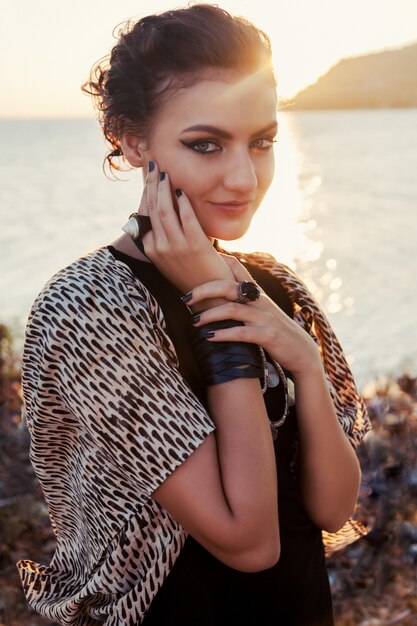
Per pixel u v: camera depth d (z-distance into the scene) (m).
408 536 3.89
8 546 3.99
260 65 1.55
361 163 59.25
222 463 1.50
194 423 1.47
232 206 1.59
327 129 153.12
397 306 12.41
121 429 1.45
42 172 61.75
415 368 7.73
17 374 5.89
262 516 1.48
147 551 1.52
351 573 3.78
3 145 136.88
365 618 3.45
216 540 1.47
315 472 1.69
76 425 1.57
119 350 1.47
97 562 1.60
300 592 1.68
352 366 8.80
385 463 4.54
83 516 1.63
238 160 1.55
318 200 35.03
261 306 1.60
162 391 1.47
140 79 1.57
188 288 1.60
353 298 13.34
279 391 1.70
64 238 23.61
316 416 1.66
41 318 1.49
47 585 1.74
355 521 2.02
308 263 17.94
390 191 37.44
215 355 1.54
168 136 1.56
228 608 1.61
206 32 1.52
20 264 18.17
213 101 1.52
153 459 1.45
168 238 1.57
